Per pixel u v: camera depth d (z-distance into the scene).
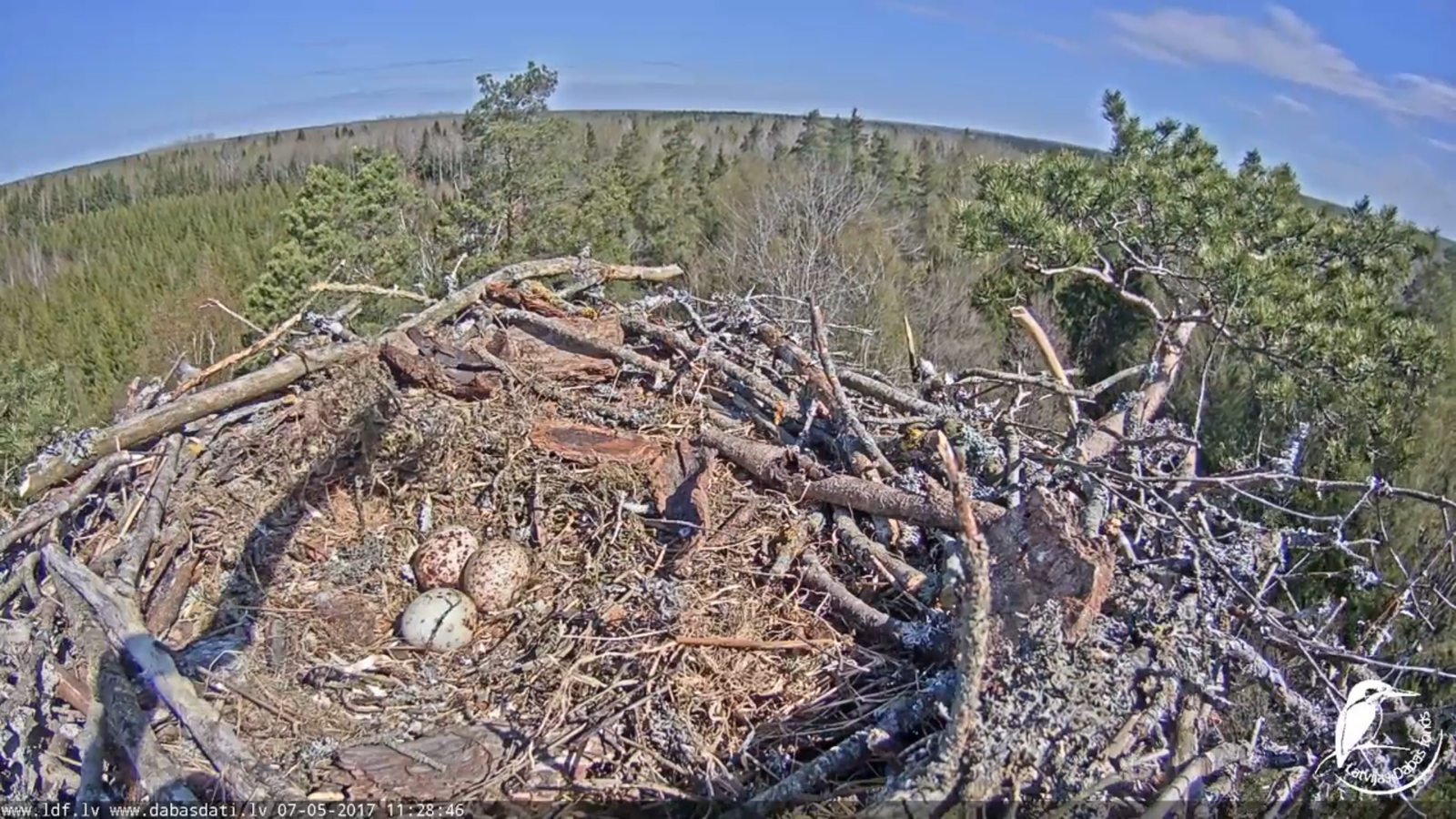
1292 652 3.22
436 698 2.95
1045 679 2.40
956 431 3.68
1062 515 2.77
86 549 3.31
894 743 2.58
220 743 2.41
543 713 2.83
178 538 3.39
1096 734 2.31
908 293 15.63
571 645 3.04
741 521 3.52
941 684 2.56
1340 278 6.41
